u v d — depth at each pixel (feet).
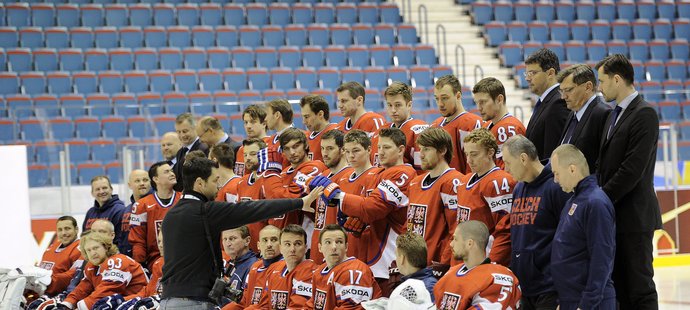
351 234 21.63
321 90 51.55
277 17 63.36
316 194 19.03
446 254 19.40
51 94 52.11
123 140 37.63
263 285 22.63
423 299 17.62
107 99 50.29
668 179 39.52
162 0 63.36
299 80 55.42
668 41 62.75
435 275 19.06
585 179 16.71
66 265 30.35
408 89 22.86
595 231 16.34
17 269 27.53
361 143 21.43
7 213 31.96
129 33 58.65
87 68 55.57
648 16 66.90
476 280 17.21
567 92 19.07
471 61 60.64
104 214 31.01
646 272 18.02
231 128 38.58
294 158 23.09
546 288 17.66
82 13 60.39
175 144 30.32
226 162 25.99
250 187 24.44
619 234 18.17
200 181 18.37
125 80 53.88
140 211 28.19
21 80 52.75
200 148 29.30
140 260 28.09
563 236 16.84
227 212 18.25
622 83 18.20
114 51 56.34
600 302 16.49
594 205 16.39
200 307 18.02
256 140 24.79
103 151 38.32
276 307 21.89
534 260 17.72
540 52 20.53
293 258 21.67
